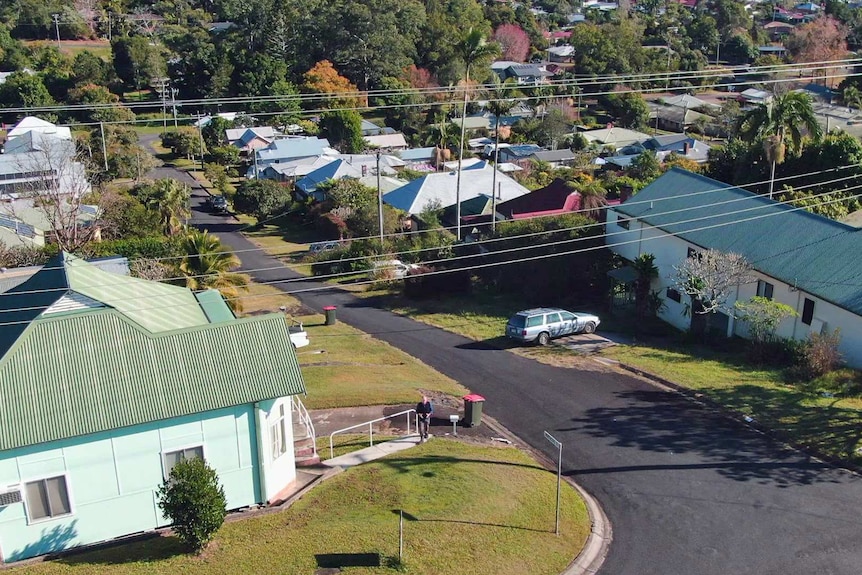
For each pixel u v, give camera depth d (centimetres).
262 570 1703
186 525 1744
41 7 15000
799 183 5103
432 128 8538
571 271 4406
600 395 2925
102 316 2000
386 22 12281
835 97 11175
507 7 16650
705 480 2241
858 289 3058
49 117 11038
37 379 1867
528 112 11212
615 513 2078
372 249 5331
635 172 7569
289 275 5359
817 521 2011
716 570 1817
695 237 3844
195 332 2041
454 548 1814
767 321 3253
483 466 2272
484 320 4094
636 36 14412
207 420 1953
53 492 1836
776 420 2617
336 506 2009
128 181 8694
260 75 11938
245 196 7288
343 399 2784
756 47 15200
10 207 5762
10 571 1702
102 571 1695
